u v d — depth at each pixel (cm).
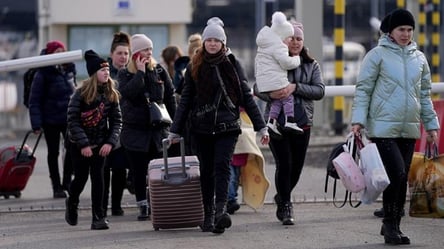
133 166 2861
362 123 2361
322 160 4509
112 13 6406
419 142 2931
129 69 2853
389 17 2380
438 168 2584
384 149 2362
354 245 2395
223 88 2514
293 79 2727
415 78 2362
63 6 6362
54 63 3284
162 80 2873
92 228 2714
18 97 7200
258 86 2717
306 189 3531
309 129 2759
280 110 2712
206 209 2608
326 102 6053
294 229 2650
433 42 6656
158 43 6488
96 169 2700
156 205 2606
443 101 3030
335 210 2998
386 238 2397
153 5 6431
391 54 2367
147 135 2839
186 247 2394
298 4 5794
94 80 2647
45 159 4944
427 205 2602
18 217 2978
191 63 2548
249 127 2939
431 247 2355
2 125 7106
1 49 15162
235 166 2928
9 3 15300
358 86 2380
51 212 3075
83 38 6469
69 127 2655
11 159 3384
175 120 2581
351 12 14925
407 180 2464
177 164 2612
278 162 2739
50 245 2469
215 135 2536
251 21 15675
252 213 2958
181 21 6438
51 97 3431
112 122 2684
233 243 2439
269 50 2692
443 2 10044
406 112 2352
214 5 15475
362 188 2339
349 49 12950
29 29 15575
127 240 2516
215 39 2517
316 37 5778
